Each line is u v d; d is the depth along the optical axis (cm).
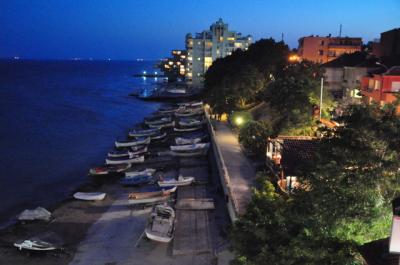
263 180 2323
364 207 1530
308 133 4212
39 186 4719
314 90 4666
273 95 4909
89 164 5675
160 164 5381
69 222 3578
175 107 10700
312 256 1458
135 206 3888
